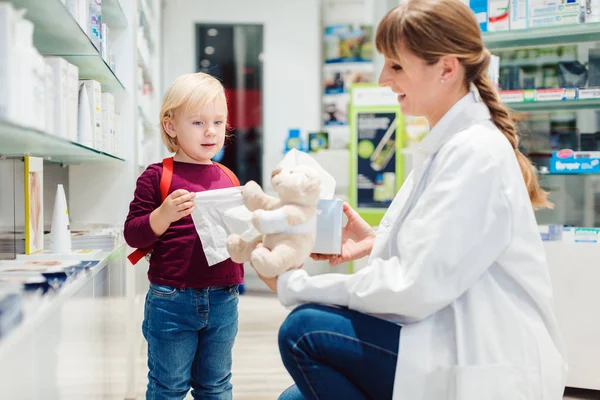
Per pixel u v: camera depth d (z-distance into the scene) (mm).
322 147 5555
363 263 3502
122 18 2617
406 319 1252
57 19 1538
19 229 1908
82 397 1610
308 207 1336
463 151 1210
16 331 1000
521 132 2939
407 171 4855
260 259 1275
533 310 1248
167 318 1823
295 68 6199
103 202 2688
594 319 2654
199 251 1848
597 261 2641
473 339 1181
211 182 1972
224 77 6223
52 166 2605
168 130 1957
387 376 1239
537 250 1252
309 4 6133
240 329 3934
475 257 1175
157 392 1847
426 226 1184
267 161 6266
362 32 6160
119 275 2428
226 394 1979
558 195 2947
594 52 2867
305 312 1286
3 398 972
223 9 6109
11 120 1021
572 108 2936
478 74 1341
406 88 1337
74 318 1512
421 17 1256
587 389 2805
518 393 1157
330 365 1272
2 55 1007
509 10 2799
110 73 2285
